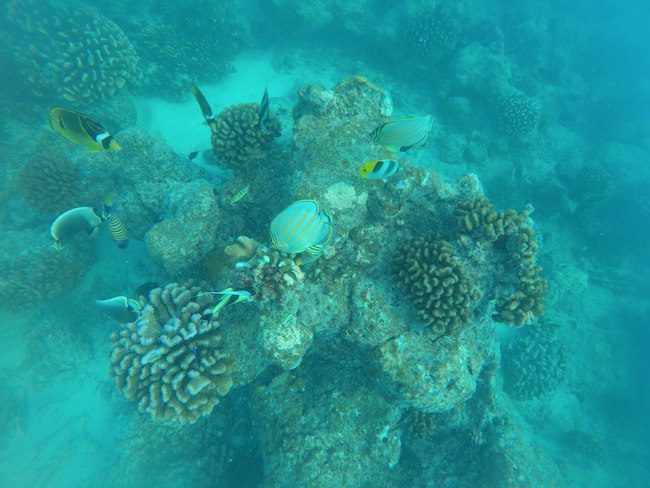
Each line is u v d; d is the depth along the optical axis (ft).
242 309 4.34
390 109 4.81
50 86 6.88
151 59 8.45
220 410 5.69
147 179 5.96
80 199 6.12
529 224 4.34
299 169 4.41
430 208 4.57
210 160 7.22
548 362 7.84
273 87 9.83
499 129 10.69
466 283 4.08
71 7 7.52
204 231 4.77
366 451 4.85
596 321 10.32
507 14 15.16
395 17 10.85
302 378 5.00
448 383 4.15
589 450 8.34
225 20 9.76
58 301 6.39
